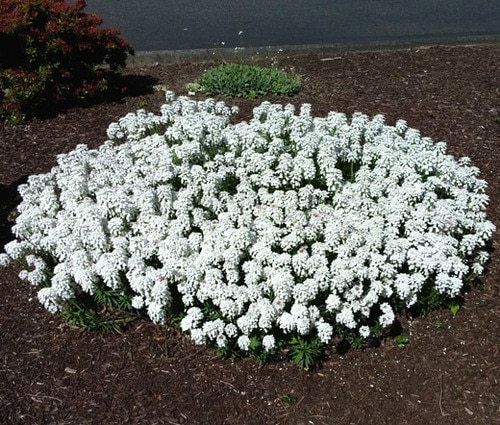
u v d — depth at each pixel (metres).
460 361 0.95
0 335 1.01
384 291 0.94
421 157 1.18
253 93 1.83
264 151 1.24
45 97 1.76
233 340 0.93
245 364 0.94
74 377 0.94
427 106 1.80
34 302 1.08
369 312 0.92
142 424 0.87
